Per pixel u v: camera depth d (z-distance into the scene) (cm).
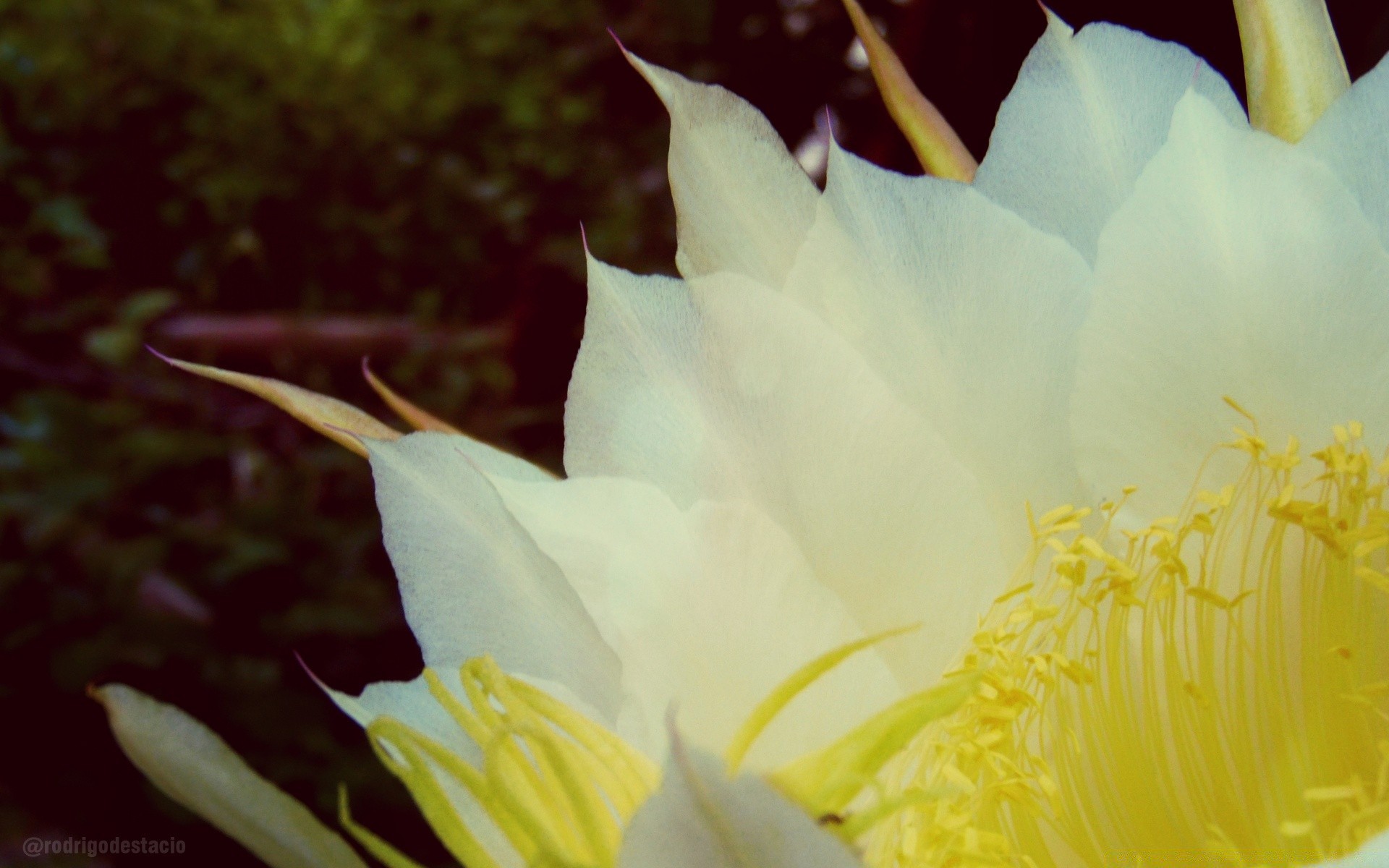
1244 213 32
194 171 169
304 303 170
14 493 103
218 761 29
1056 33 34
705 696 31
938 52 56
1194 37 47
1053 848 34
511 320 131
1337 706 34
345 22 182
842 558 32
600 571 31
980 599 33
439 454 32
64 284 149
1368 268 32
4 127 157
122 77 170
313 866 29
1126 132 33
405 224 174
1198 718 35
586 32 175
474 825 31
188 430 128
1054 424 33
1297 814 34
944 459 33
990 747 33
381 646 98
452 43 183
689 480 32
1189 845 34
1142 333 33
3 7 170
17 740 84
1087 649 34
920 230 33
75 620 90
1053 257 33
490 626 32
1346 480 32
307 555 107
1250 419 33
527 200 174
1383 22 45
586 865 28
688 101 33
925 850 31
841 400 32
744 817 26
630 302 32
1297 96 33
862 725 28
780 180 33
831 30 87
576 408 32
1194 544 34
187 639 90
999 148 34
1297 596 35
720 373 32
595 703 31
